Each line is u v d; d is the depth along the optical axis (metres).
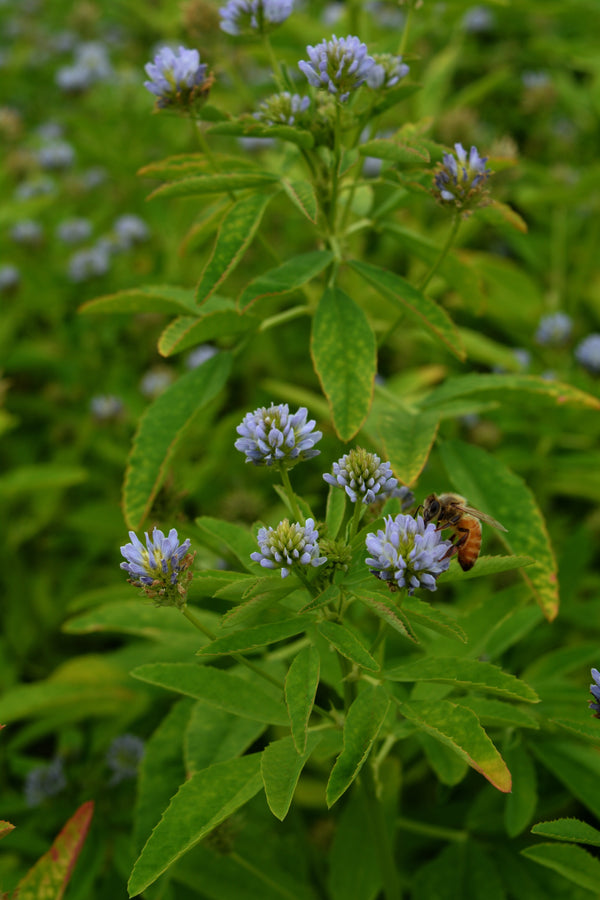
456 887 0.32
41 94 0.86
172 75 0.31
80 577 0.48
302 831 0.34
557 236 0.54
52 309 0.60
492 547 0.40
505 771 0.25
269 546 0.26
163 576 0.26
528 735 0.31
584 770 0.31
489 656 0.32
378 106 0.31
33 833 0.36
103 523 0.47
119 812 0.36
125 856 0.35
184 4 0.41
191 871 0.32
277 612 0.28
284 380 0.53
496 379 0.32
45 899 0.28
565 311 0.54
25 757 0.40
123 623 0.33
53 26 0.94
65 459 0.53
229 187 0.30
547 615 0.30
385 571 0.26
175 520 0.33
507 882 0.32
